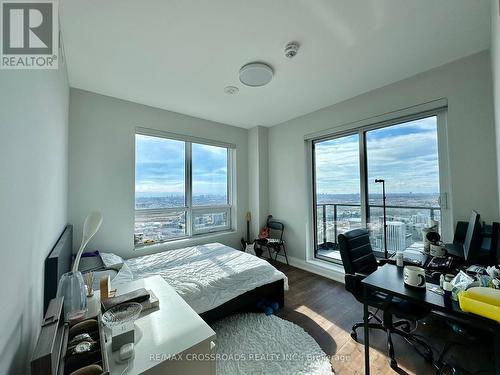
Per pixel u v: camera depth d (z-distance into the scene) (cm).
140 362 77
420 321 204
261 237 382
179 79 239
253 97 286
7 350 65
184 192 350
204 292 185
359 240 203
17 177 77
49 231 137
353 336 186
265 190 409
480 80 197
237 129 410
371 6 149
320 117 329
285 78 239
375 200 284
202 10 150
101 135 268
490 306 96
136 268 221
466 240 178
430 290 127
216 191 390
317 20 160
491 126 191
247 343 179
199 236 359
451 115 212
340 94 280
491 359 159
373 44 186
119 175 279
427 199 236
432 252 183
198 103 303
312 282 299
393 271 159
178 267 224
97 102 267
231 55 199
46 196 127
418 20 161
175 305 113
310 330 197
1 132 63
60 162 186
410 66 220
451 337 184
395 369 153
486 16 157
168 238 330
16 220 75
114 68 217
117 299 108
